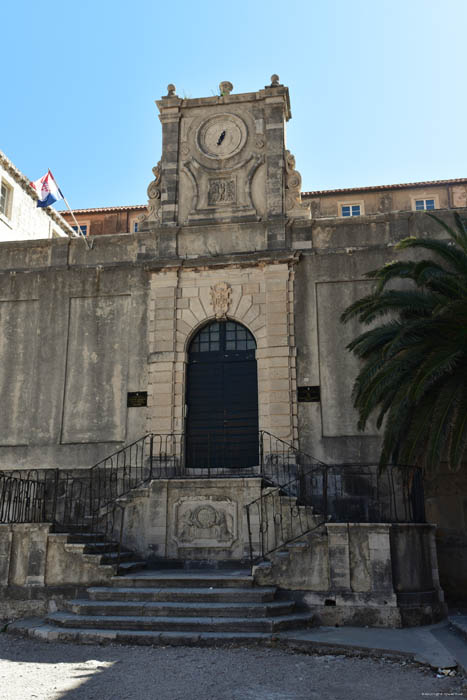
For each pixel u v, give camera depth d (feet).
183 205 60.70
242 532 46.52
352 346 49.90
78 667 28.84
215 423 55.83
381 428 52.65
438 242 47.96
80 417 56.54
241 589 37.96
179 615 36.01
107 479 54.19
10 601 40.24
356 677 27.35
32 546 40.91
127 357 57.41
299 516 46.29
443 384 43.37
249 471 53.21
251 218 59.00
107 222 95.81
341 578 37.78
